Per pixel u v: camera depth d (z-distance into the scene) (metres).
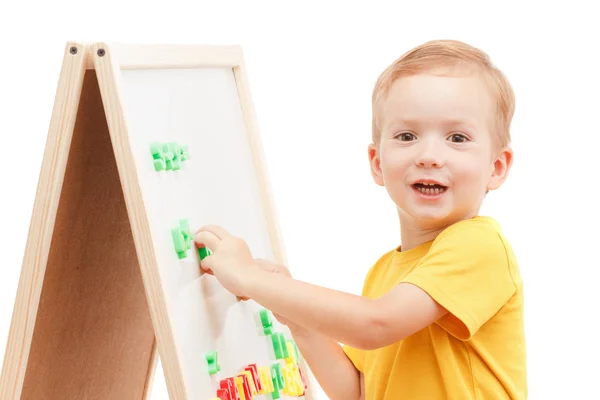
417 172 1.78
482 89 1.79
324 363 2.00
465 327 1.74
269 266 1.98
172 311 1.64
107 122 1.67
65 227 1.83
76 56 1.62
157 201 1.71
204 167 1.95
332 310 1.69
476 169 1.78
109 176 1.90
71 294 1.90
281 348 2.11
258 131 2.22
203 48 2.03
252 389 1.89
